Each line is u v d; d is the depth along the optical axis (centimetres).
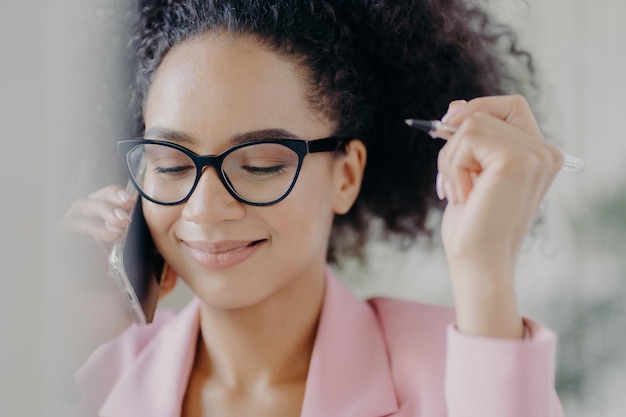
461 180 72
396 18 97
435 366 88
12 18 80
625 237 172
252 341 89
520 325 72
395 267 164
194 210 77
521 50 111
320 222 84
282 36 80
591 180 181
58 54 95
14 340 80
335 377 87
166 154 79
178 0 84
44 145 84
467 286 71
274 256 81
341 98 87
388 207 112
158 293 97
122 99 103
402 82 103
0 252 79
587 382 172
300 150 79
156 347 96
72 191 99
